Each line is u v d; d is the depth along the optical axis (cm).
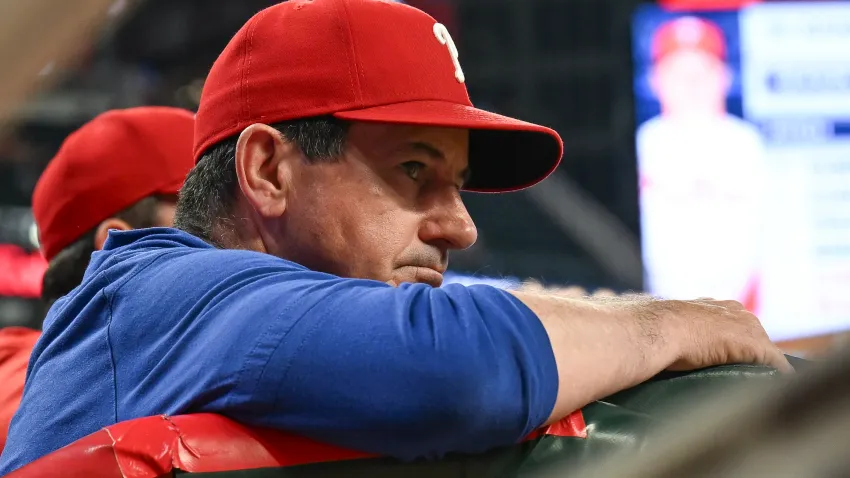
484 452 359
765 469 116
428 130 429
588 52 2919
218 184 452
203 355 356
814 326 2917
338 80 422
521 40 2922
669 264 2902
